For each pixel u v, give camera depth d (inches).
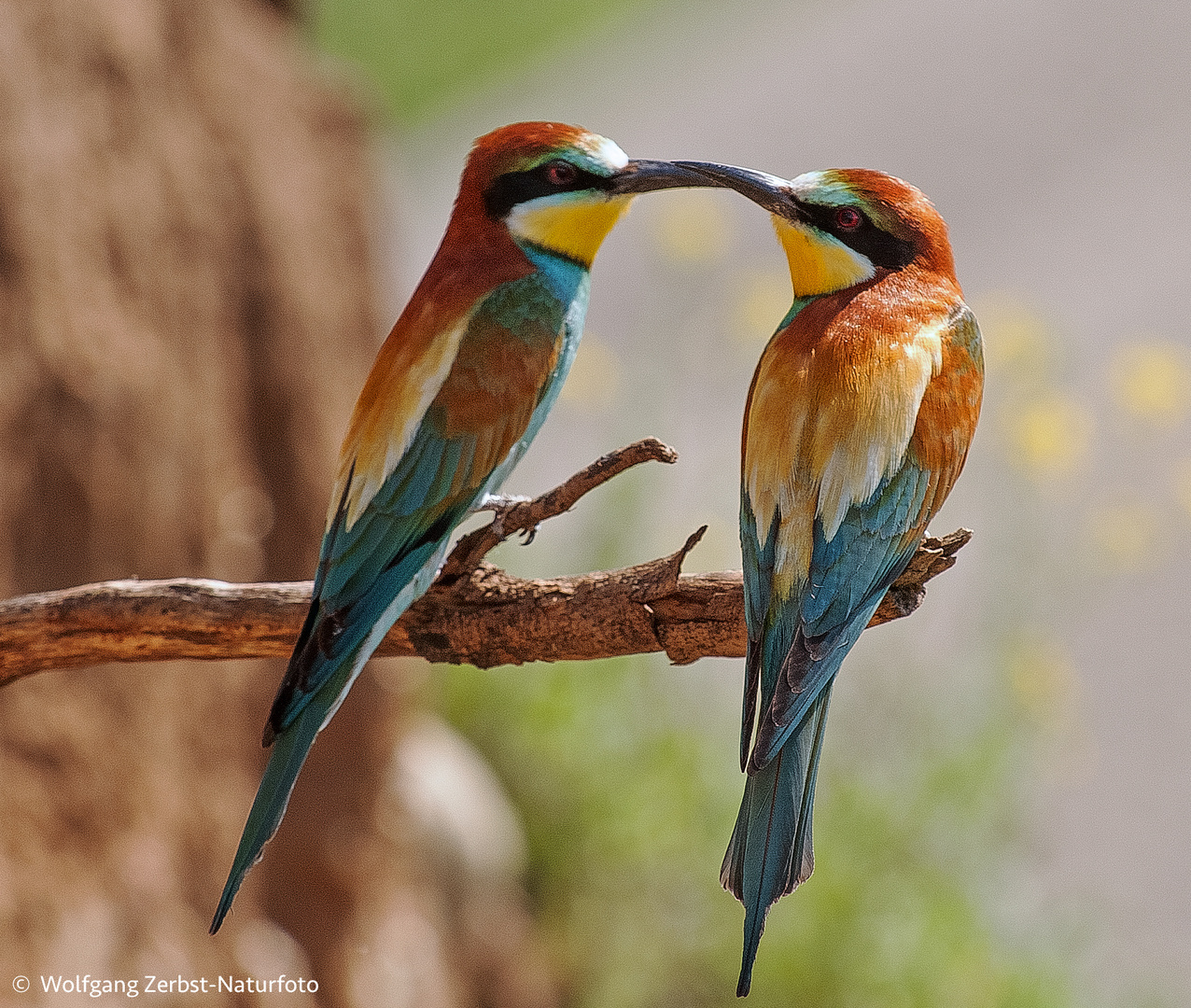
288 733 259.9
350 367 474.9
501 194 319.9
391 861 491.8
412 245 1096.8
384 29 1654.8
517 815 553.0
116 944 380.2
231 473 433.7
